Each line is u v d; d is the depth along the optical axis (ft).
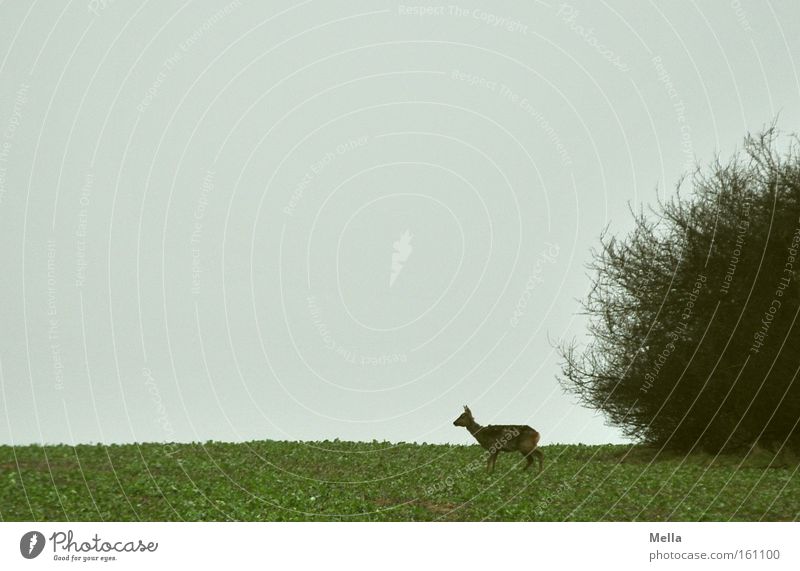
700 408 390.21
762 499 270.46
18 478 275.39
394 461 355.36
